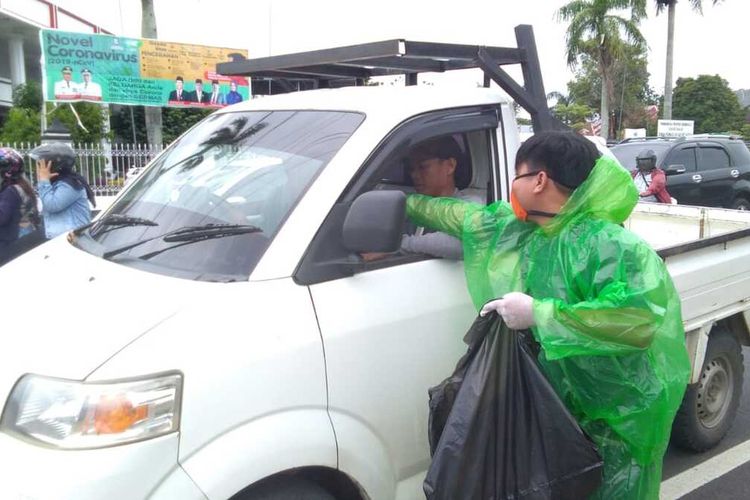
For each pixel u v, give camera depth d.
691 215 5.50
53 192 5.66
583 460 2.41
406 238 2.88
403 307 2.69
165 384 2.09
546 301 2.31
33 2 23.39
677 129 31.31
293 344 2.35
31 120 18.59
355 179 2.68
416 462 2.75
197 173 3.07
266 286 2.39
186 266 2.53
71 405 2.03
